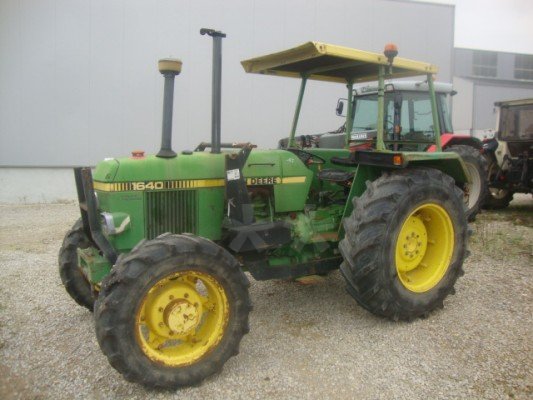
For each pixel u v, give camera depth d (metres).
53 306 4.28
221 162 3.71
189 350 3.05
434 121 4.47
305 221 4.09
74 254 3.99
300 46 3.69
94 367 3.23
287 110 12.18
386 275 3.68
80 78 10.68
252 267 3.79
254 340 3.60
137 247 2.94
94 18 10.60
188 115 11.38
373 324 3.86
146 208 3.47
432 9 13.12
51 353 3.43
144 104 11.14
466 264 5.30
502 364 3.19
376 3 12.56
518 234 6.74
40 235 7.25
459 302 4.26
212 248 3.03
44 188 10.86
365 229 3.69
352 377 3.07
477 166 7.44
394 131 7.00
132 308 2.78
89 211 3.43
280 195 4.02
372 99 7.53
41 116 10.57
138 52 10.95
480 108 22.89
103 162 3.52
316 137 7.73
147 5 10.88
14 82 10.35
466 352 3.36
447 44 13.41
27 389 2.99
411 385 2.97
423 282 3.99
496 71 35.00
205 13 11.27
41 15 10.30
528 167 8.48
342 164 4.58
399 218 3.72
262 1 11.66
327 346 3.49
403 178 3.83
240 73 11.69
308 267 4.04
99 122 10.91
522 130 8.51
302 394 2.90
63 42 10.49
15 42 10.24
